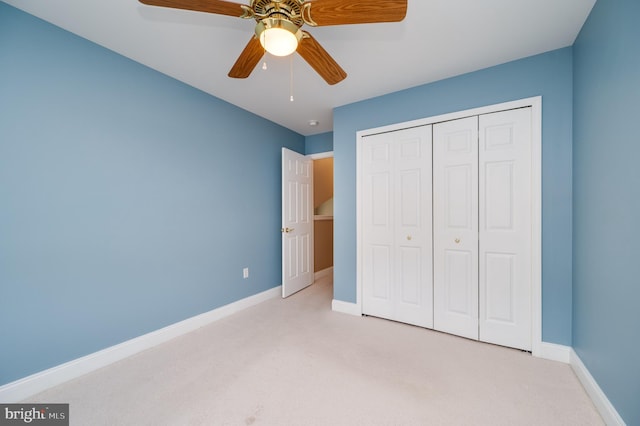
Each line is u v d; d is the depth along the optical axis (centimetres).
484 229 221
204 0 110
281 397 156
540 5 152
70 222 174
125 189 202
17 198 154
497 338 216
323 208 533
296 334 238
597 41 148
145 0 109
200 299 257
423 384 167
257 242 325
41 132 162
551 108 196
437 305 243
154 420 139
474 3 150
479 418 139
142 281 212
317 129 384
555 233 195
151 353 206
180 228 240
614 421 128
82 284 180
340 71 158
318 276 455
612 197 133
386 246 270
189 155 247
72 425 135
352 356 200
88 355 182
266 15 118
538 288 199
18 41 154
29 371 158
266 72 224
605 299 140
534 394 157
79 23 166
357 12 114
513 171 210
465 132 229
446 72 226
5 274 151
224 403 151
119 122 198
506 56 203
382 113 269
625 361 122
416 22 166
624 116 122
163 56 202
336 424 136
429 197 246
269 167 345
